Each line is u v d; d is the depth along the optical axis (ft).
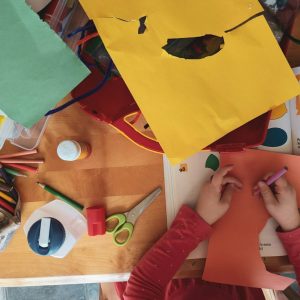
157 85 1.57
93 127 2.34
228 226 2.31
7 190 2.28
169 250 2.27
